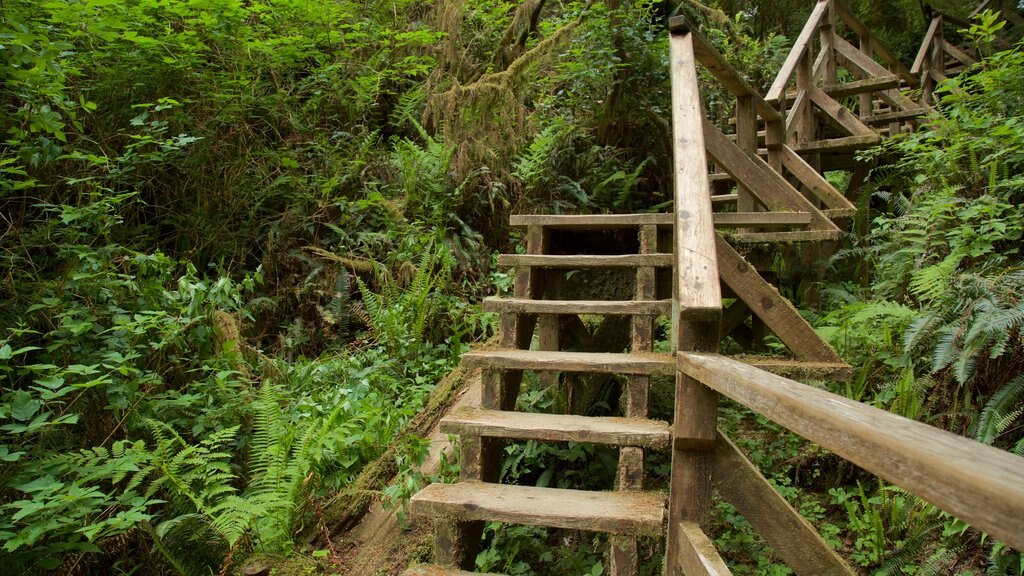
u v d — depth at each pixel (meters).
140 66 4.23
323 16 5.23
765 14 9.76
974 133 3.36
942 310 2.71
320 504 2.56
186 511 2.54
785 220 3.24
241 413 3.05
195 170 4.39
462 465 2.23
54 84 3.20
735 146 3.40
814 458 2.86
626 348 3.55
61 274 3.38
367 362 3.87
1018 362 2.46
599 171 5.52
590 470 2.89
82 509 2.19
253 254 4.57
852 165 4.99
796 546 1.71
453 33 5.93
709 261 1.75
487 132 5.33
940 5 10.02
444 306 4.35
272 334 4.21
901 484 0.69
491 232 5.29
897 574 2.31
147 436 2.87
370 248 4.66
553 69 6.38
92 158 3.50
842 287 3.96
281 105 5.05
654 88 5.61
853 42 10.52
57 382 2.46
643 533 1.86
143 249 4.16
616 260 2.87
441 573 1.96
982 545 2.21
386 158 5.25
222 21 4.46
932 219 3.10
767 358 2.33
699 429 1.71
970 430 2.50
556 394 3.10
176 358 3.17
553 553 2.51
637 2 5.36
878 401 2.82
